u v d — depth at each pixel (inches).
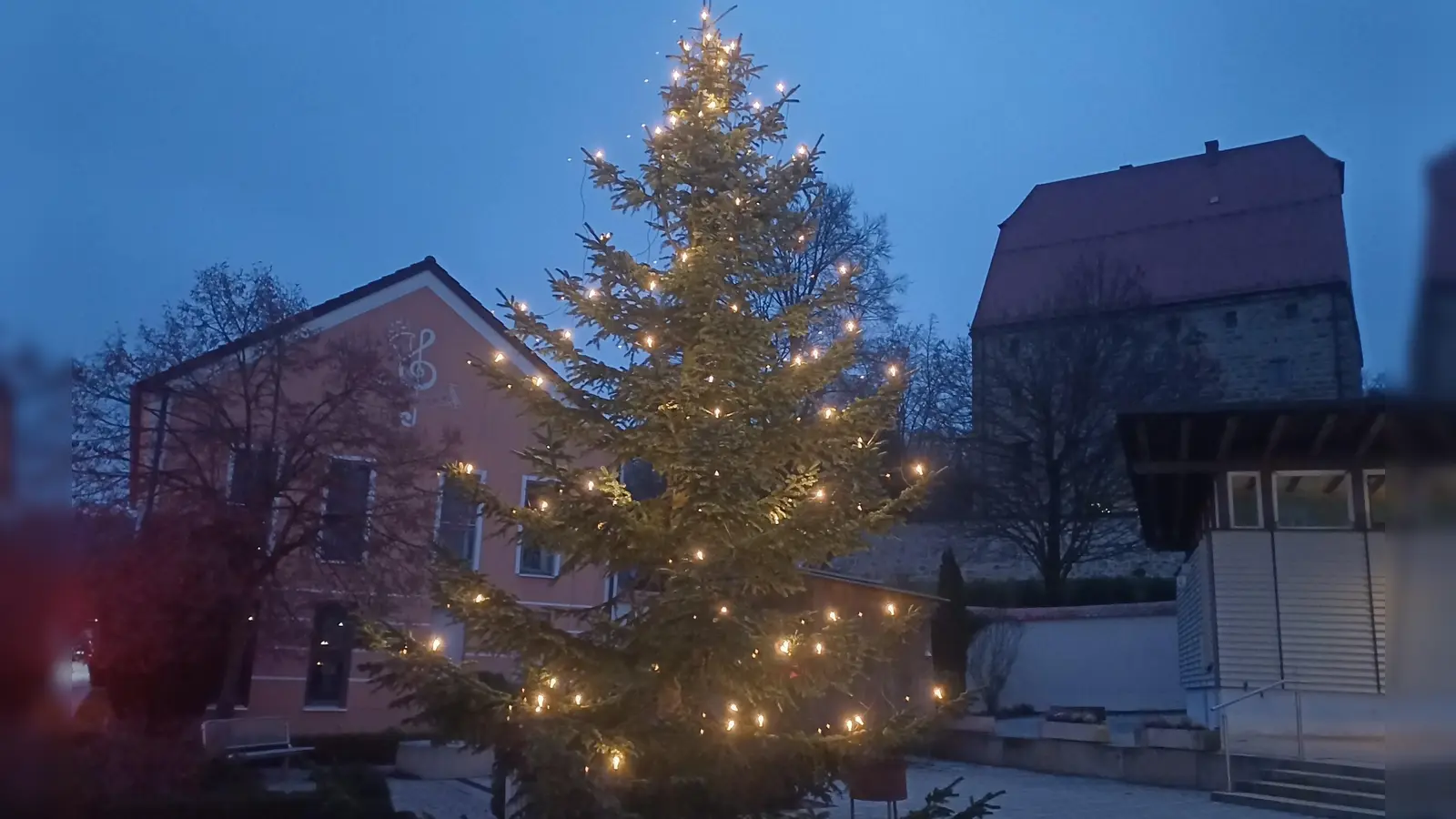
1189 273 2015.3
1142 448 737.0
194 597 595.8
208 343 698.2
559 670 284.8
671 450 294.5
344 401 702.5
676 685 283.4
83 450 614.2
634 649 286.8
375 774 279.4
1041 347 1541.6
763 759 273.1
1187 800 625.3
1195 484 794.8
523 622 288.2
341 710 847.7
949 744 818.8
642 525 295.0
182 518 608.7
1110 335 1524.4
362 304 946.1
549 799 233.3
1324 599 709.9
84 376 621.0
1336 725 687.7
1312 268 1918.1
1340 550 713.6
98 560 553.9
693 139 320.2
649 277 316.5
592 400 317.1
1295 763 635.5
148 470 646.5
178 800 424.2
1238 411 658.2
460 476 310.2
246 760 598.5
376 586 677.9
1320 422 671.8
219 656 639.8
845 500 302.0
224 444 661.9
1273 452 718.5
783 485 306.7
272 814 442.3
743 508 286.0
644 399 300.2
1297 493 729.6
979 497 1483.8
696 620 269.1
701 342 305.0
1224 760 653.9
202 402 676.1
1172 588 1277.1
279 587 661.9
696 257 302.2
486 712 257.8
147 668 590.9
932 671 762.2
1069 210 2209.6
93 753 418.0
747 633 268.4
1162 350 1585.9
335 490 703.7
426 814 283.3
